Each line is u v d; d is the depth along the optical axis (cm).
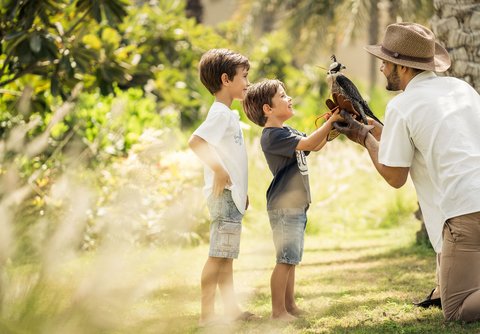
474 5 1063
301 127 2108
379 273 949
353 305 739
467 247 617
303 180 682
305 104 2734
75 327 300
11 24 1282
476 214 610
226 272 684
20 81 1420
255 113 701
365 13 2619
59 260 314
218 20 3984
